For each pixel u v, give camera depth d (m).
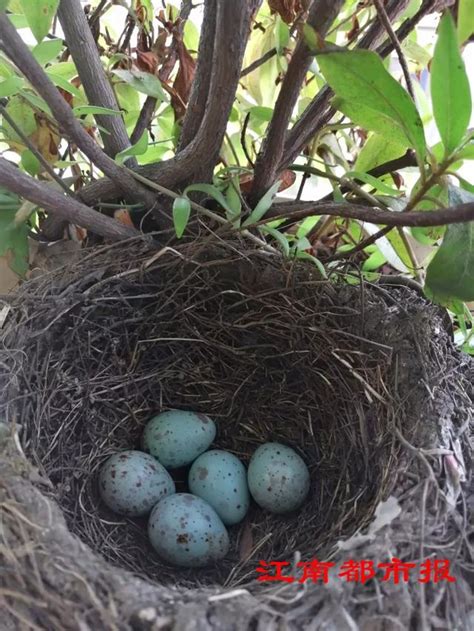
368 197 0.16
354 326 0.18
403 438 0.14
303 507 0.18
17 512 0.12
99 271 0.18
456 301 0.16
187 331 0.20
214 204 0.19
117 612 0.11
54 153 0.20
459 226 0.13
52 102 0.13
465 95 0.11
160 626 0.10
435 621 0.11
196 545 0.16
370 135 0.20
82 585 0.11
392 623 0.11
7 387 0.15
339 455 0.18
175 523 0.17
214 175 0.18
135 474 0.18
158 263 0.18
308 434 0.19
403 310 0.17
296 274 0.18
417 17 0.15
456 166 0.14
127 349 0.20
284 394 0.20
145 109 0.20
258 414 0.20
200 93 0.16
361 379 0.16
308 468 0.19
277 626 0.11
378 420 0.16
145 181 0.16
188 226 0.19
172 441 0.19
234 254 0.18
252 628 0.11
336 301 0.18
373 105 0.12
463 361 0.17
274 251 0.18
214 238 0.18
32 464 0.14
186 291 0.19
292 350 0.19
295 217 0.17
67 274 0.18
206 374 0.21
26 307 0.17
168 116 0.21
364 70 0.11
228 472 0.19
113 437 0.19
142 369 0.20
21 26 0.17
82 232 0.22
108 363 0.19
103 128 0.17
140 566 0.17
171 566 0.17
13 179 0.14
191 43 0.21
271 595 0.11
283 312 0.19
